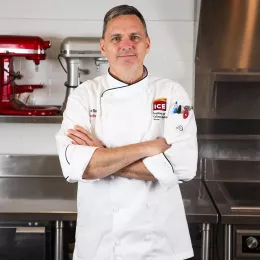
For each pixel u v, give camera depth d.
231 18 2.11
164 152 1.38
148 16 2.25
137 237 1.47
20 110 2.05
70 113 1.48
